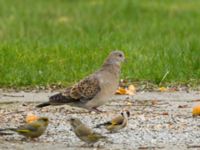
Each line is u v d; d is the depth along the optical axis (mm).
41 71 18500
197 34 25969
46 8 34656
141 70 18656
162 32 26312
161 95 16828
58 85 17875
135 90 17344
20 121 14070
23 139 12680
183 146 12227
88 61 19328
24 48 20562
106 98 14305
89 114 14641
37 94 16953
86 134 12164
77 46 20984
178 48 20781
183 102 16031
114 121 12938
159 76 18094
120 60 14336
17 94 16938
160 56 19859
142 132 13125
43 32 27219
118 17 31281
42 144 12352
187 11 32969
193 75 18625
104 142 12469
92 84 14133
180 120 14078
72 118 12289
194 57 19719
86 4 35750
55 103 14172
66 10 33969
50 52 20141
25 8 34469
